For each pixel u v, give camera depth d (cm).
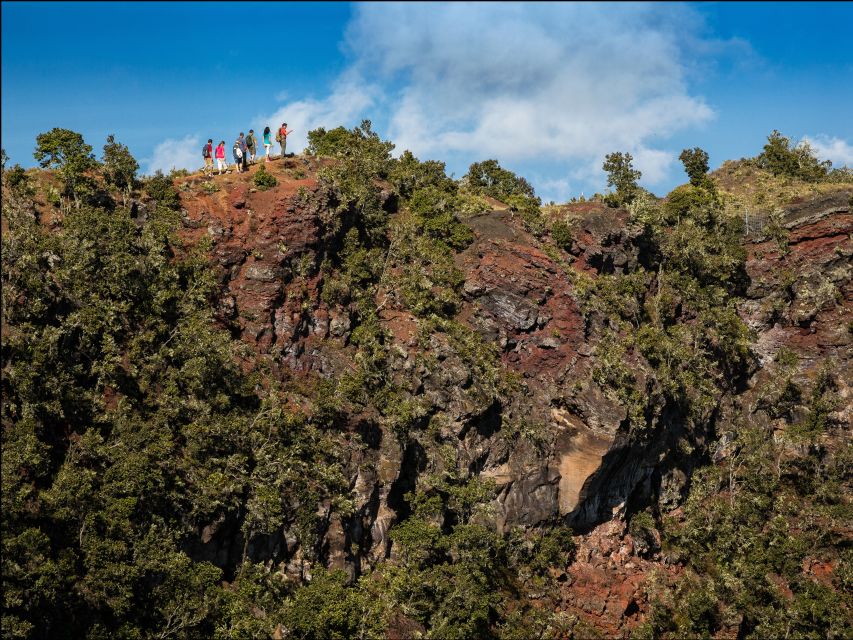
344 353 6488
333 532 5750
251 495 5438
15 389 4831
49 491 4647
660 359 7519
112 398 5247
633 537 7312
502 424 6806
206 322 5756
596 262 7938
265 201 6575
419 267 7206
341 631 5275
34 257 5144
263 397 5844
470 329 7112
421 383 6488
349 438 6044
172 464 5141
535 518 6762
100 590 4616
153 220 6022
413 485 6322
